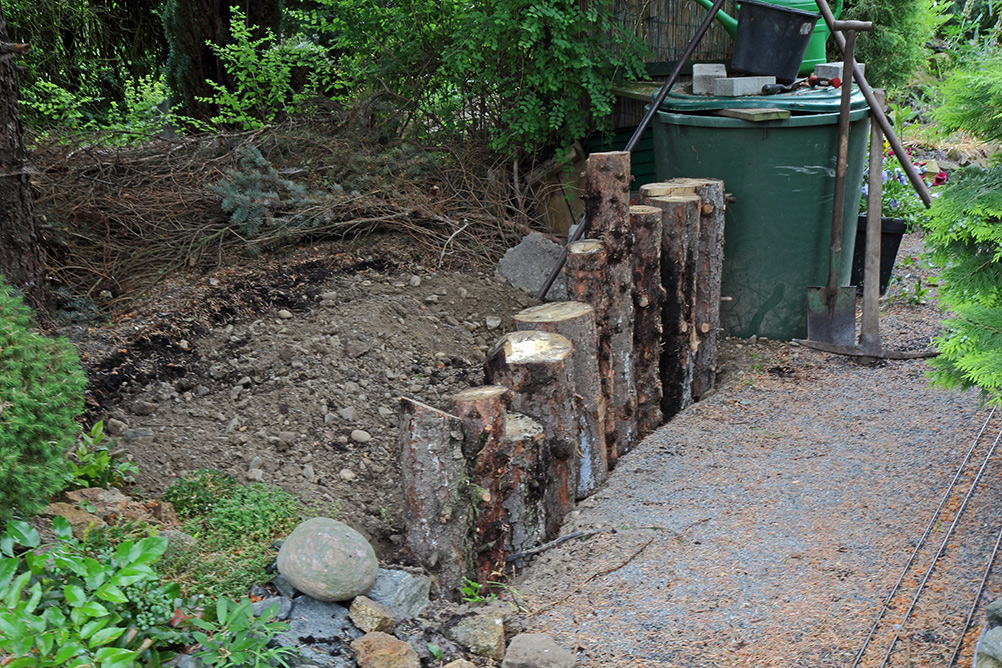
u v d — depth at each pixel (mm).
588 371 4168
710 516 3877
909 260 6883
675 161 5871
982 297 3541
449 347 5488
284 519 3641
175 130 8367
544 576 3596
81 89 9555
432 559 3375
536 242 6363
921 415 4625
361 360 5082
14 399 2689
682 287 5070
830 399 4961
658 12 7016
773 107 5406
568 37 6434
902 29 8742
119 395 4352
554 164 7094
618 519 3924
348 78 7820
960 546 3455
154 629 2670
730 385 5320
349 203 6246
